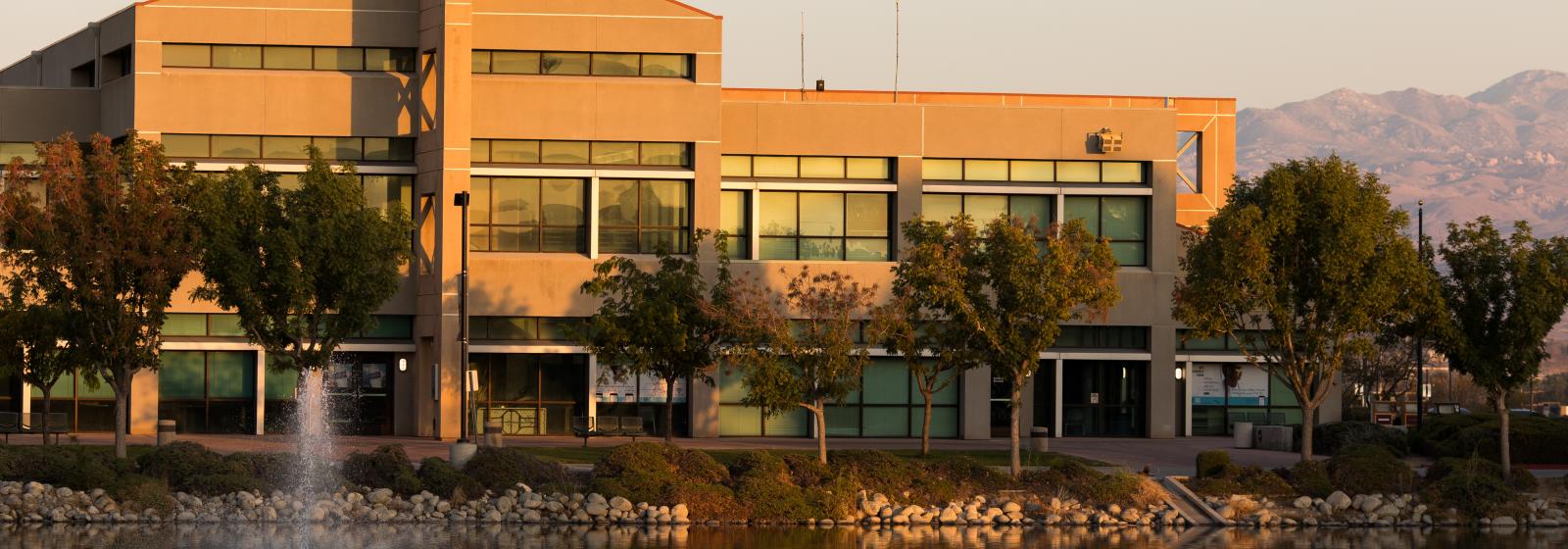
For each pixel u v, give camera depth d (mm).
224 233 42500
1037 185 57281
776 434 56219
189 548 32875
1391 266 42281
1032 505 40562
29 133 56031
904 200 56375
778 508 39062
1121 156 57781
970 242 43094
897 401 56969
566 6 54469
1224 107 71062
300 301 43062
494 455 40438
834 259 56469
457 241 52750
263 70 53906
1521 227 43344
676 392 55719
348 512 38031
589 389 54688
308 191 44188
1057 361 57781
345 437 53250
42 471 39156
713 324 43094
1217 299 42938
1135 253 58219
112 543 33531
